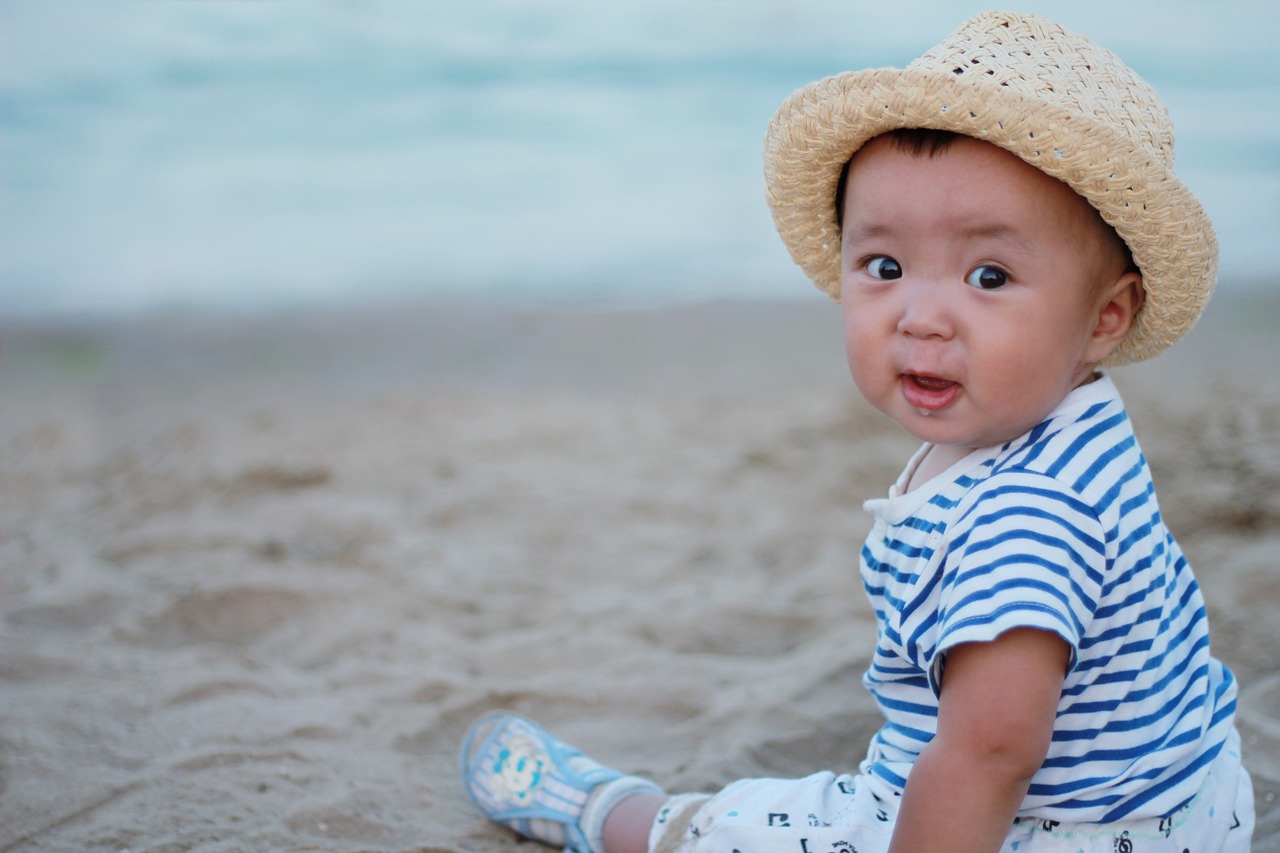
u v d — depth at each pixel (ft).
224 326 23.84
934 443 5.09
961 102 4.58
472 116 41.91
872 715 8.47
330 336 23.06
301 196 34.45
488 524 12.64
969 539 4.75
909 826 4.63
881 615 5.47
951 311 4.76
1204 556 10.66
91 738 8.04
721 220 31.96
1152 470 12.50
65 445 15.97
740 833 5.45
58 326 23.89
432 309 24.99
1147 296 5.17
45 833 6.86
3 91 41.45
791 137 5.37
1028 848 4.97
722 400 17.53
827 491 13.38
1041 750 4.49
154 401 18.65
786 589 10.91
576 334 22.82
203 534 12.03
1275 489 11.81
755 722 8.39
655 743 8.30
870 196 4.98
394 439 15.76
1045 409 4.93
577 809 6.64
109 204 33.19
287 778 7.55
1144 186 4.64
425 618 10.34
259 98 42.60
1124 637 4.87
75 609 10.32
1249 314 21.48
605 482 13.88
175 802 7.20
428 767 7.96
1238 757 5.55
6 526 12.69
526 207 33.42
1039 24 5.09
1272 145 32.12
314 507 12.98
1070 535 4.64
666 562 11.67
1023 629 4.43
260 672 9.26
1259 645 9.00
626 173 36.40
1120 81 5.02
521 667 9.46
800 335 22.27
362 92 43.96
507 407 17.51
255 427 16.44
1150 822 5.02
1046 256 4.74
